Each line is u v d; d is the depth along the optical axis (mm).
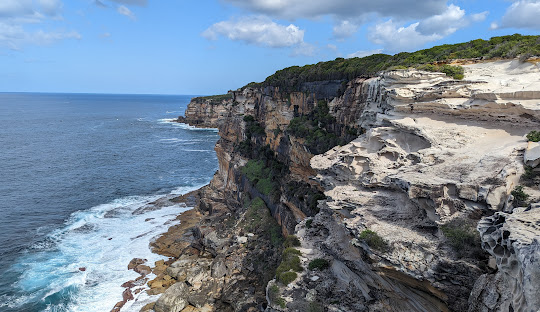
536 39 28938
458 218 17375
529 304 10336
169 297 34906
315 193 41312
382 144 27531
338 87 44750
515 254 11977
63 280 41031
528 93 20906
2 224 56812
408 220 19844
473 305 14891
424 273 16562
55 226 56906
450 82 26156
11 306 36406
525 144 18969
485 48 32656
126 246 49969
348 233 21125
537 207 14188
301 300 24062
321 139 42594
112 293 38531
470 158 20141
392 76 29703
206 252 46656
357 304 22469
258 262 40281
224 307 34781
